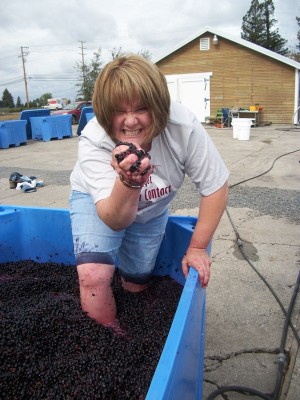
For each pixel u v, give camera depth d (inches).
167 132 62.5
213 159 65.8
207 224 66.2
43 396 53.4
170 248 87.0
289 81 703.1
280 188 220.7
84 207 71.1
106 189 58.5
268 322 94.3
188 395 48.7
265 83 717.9
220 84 747.4
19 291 82.7
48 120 542.0
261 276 115.6
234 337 89.0
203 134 65.4
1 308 73.9
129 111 54.3
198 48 747.4
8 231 96.7
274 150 373.7
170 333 42.0
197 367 58.7
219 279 115.3
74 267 95.3
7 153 429.1
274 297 104.7
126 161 46.0
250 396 72.7
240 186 227.3
